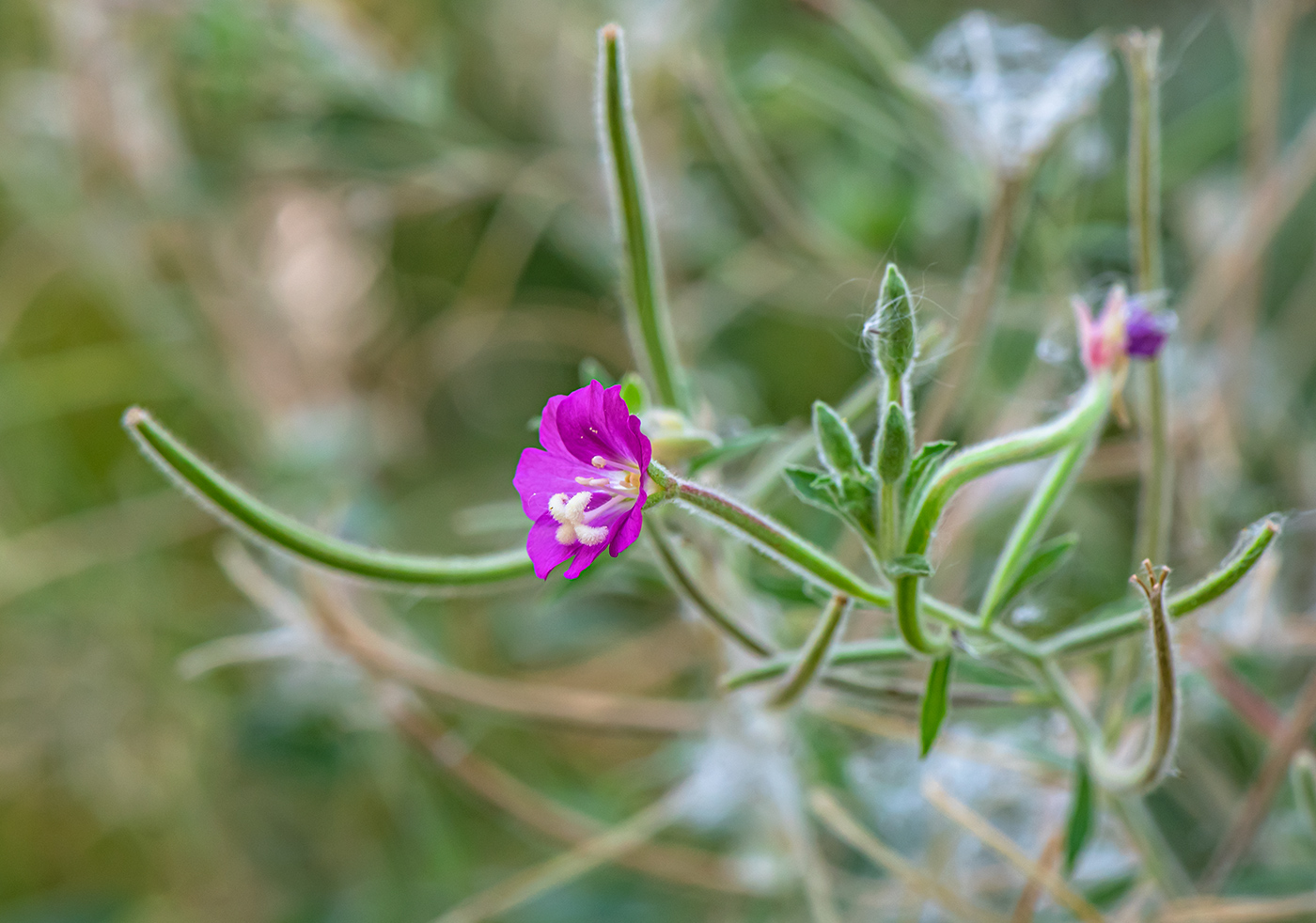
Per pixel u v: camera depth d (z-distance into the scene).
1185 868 0.49
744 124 0.58
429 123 0.60
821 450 0.38
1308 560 0.51
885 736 0.47
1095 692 0.47
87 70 0.60
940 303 0.57
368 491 0.60
